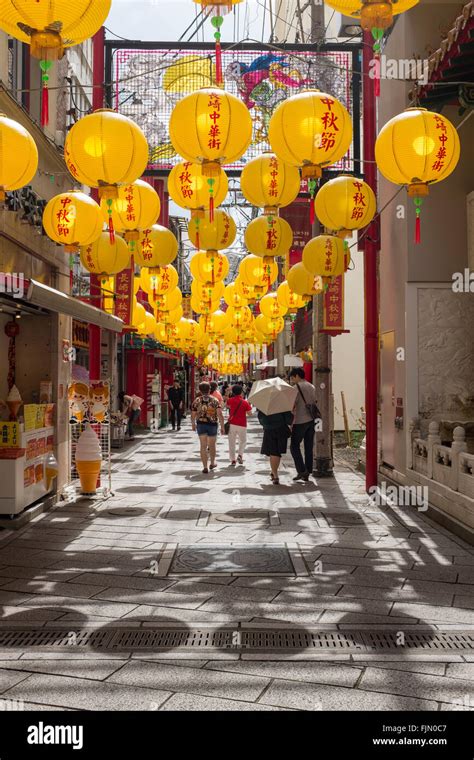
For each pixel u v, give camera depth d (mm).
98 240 8711
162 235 9031
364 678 3988
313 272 9227
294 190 7426
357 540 7832
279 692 3799
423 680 3965
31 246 9273
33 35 3920
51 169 10484
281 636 4707
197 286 12078
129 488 11938
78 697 3740
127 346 24719
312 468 13031
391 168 5996
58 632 4789
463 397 11180
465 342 11281
